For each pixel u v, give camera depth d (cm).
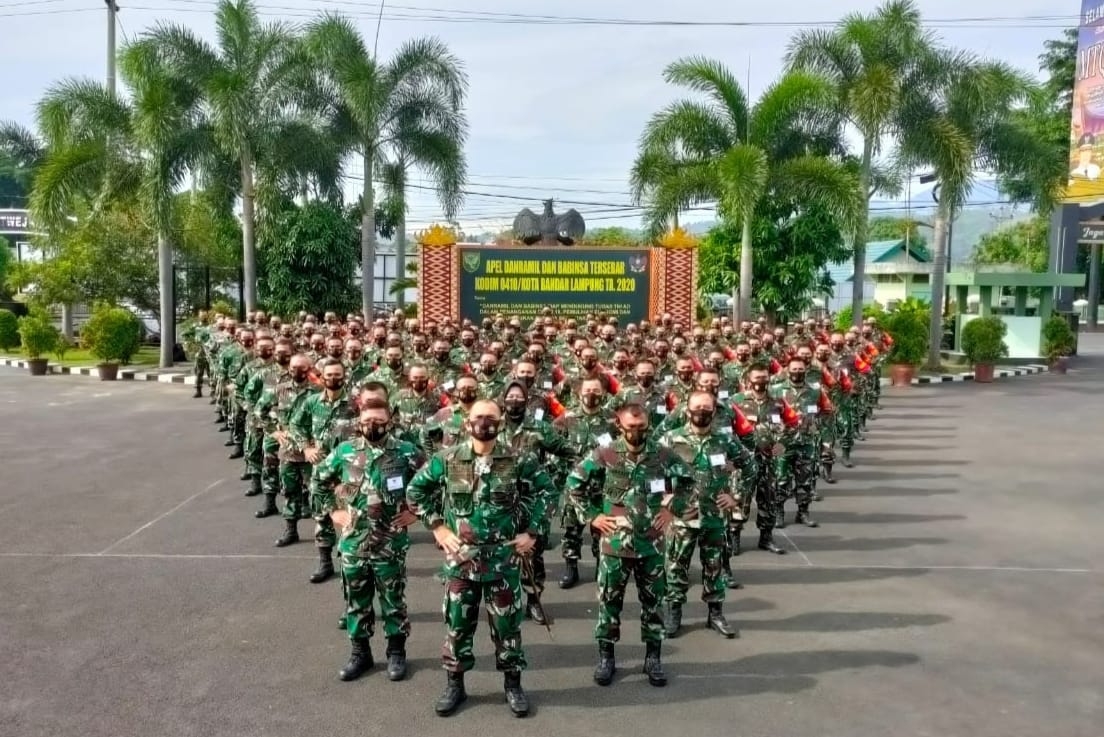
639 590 627
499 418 582
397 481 625
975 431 1680
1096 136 3134
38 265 2731
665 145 2427
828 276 2617
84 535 969
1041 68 4841
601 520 618
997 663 658
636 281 2311
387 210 2836
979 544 959
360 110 2375
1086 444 1545
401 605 633
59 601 772
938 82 2417
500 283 2317
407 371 1123
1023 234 5262
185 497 1138
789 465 1018
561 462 820
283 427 973
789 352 1339
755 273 2439
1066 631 719
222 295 3119
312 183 2609
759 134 2339
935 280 2652
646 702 599
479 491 578
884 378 2512
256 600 779
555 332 1695
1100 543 962
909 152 2414
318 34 2395
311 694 606
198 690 609
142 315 3259
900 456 1442
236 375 1349
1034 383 2486
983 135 2520
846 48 2408
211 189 2622
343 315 2719
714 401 731
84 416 1783
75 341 3216
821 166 2245
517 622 584
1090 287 5225
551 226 2352
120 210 2770
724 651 683
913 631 719
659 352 1360
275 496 1055
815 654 676
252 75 2411
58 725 559
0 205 6475
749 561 905
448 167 2533
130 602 771
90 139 2470
